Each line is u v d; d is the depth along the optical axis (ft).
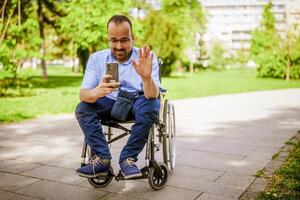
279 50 103.91
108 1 67.21
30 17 45.14
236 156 16.39
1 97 40.60
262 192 11.54
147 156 11.23
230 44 391.45
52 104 35.04
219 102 40.29
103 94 10.28
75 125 23.88
